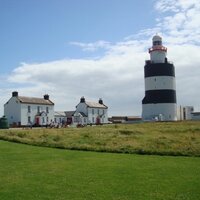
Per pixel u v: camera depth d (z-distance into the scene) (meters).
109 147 35.00
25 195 17.05
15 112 109.12
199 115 111.81
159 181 19.83
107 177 20.88
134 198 16.53
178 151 31.94
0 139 42.00
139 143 37.12
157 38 97.62
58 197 16.73
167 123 66.12
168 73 95.19
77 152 32.50
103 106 145.25
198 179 20.30
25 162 26.22
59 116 135.38
